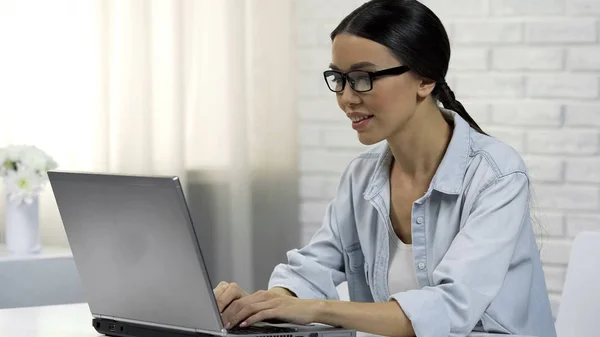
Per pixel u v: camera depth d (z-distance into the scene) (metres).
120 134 3.71
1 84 3.66
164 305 1.73
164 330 1.77
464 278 1.86
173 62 3.74
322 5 3.78
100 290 1.85
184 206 1.61
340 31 1.94
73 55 3.69
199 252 1.62
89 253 1.83
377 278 2.13
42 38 3.68
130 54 3.70
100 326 1.88
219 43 3.78
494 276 1.89
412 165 2.07
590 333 2.36
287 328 1.78
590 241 2.41
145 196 1.66
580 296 2.39
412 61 1.92
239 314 1.80
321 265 2.20
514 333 1.96
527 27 3.50
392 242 2.12
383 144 2.24
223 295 1.95
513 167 1.99
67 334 1.86
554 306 3.49
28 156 3.18
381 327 1.80
